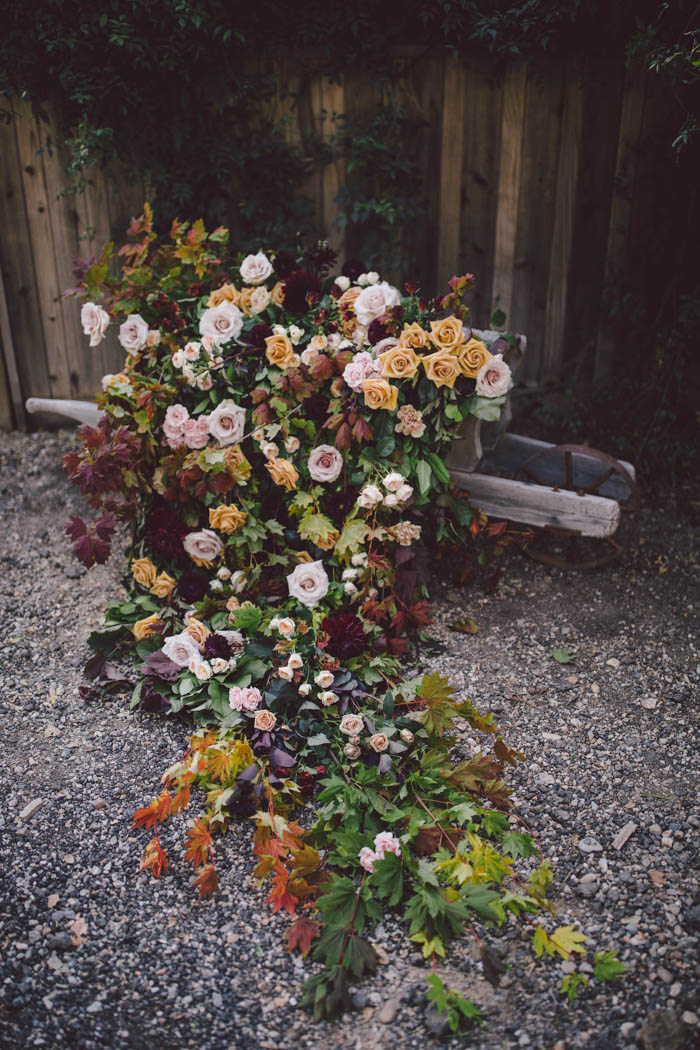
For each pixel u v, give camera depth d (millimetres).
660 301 4613
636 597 3787
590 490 3779
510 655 3459
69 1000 2209
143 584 3438
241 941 2385
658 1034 2074
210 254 3805
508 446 4039
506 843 2557
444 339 3225
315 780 2785
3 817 2725
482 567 3961
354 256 4785
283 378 3303
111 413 3383
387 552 3438
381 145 4449
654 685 3293
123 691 3268
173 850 2645
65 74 4258
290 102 4520
